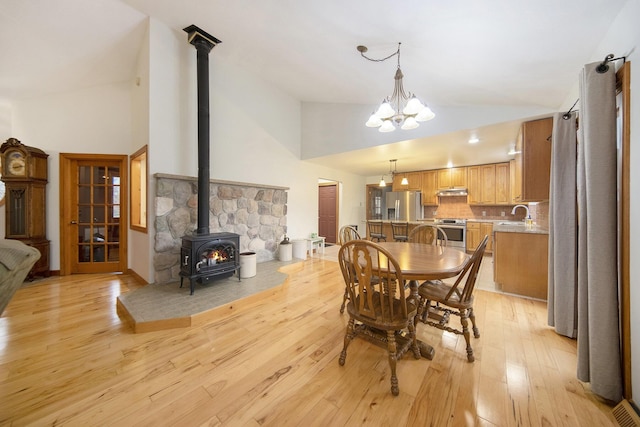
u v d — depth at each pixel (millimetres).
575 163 1962
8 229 3184
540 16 1429
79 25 2520
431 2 1504
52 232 3461
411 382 1497
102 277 3434
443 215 6328
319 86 3770
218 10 2371
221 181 3430
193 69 3221
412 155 4574
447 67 2238
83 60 2986
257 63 3477
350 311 1633
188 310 2256
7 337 1939
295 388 1443
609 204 1312
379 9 1690
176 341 1921
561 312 2021
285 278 3260
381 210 7324
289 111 4672
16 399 1328
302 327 2168
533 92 2355
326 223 6965
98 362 1650
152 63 2826
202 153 2916
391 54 2262
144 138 2990
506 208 5562
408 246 2557
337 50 2436
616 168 1316
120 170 3623
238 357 1732
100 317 2287
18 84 3072
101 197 3668
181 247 2832
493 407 1309
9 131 3346
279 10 2078
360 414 1265
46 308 2463
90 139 3533
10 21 2297
